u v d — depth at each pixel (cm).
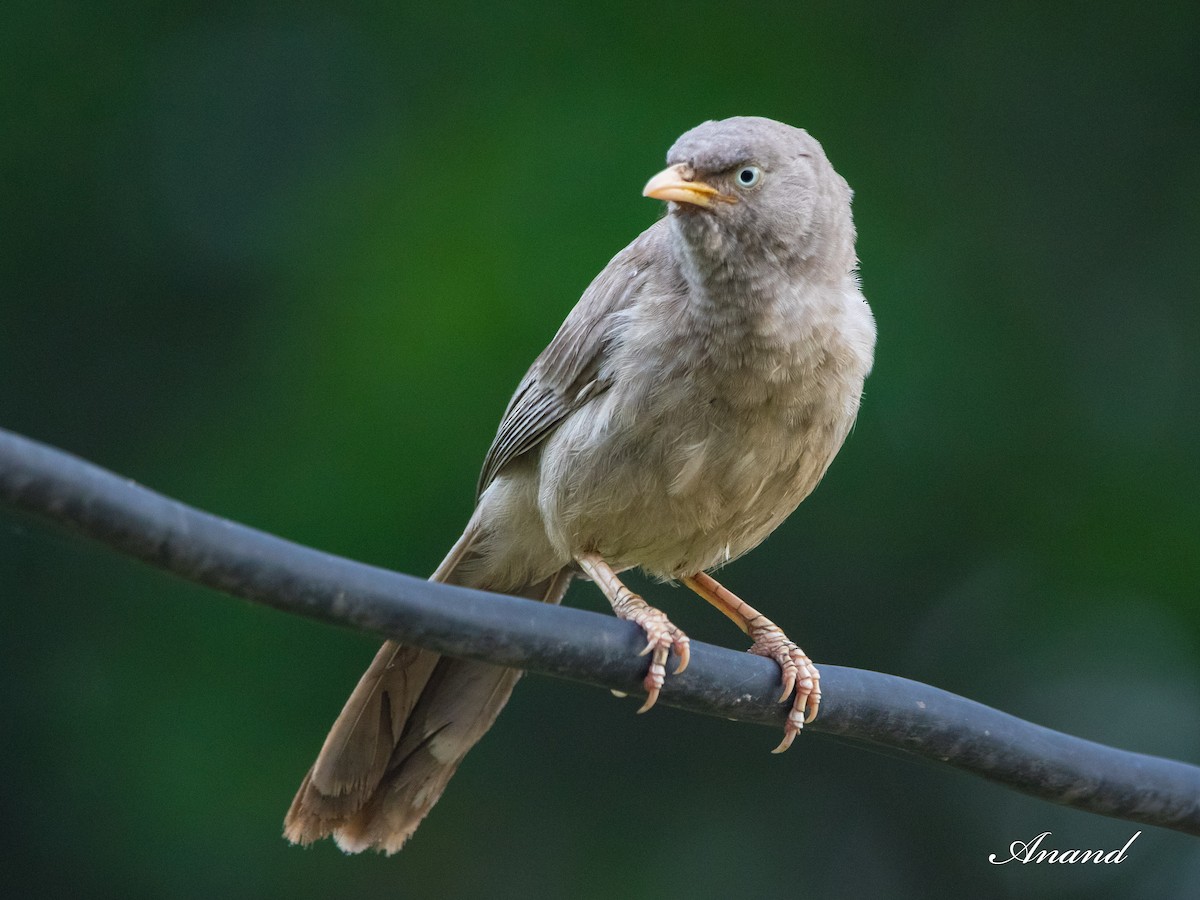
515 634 575
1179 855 1356
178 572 466
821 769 1386
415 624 535
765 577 1362
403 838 793
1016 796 1389
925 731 650
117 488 443
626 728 1374
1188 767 668
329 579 502
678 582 877
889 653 1363
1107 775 656
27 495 427
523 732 1366
